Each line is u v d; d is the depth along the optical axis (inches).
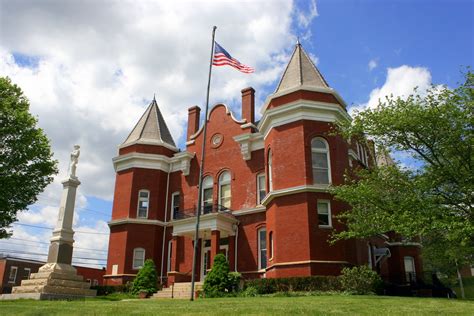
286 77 1051.3
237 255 1069.8
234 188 1144.8
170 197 1277.1
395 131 730.8
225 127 1229.7
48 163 959.0
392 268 1255.5
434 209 669.9
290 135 954.1
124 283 1147.9
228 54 954.7
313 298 641.0
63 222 911.7
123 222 1213.1
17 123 924.6
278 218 909.8
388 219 674.2
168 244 1225.4
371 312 443.8
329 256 850.8
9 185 890.7
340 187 789.9
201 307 512.7
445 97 705.6
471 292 1808.6
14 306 551.5
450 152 699.4
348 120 845.2
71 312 470.0
